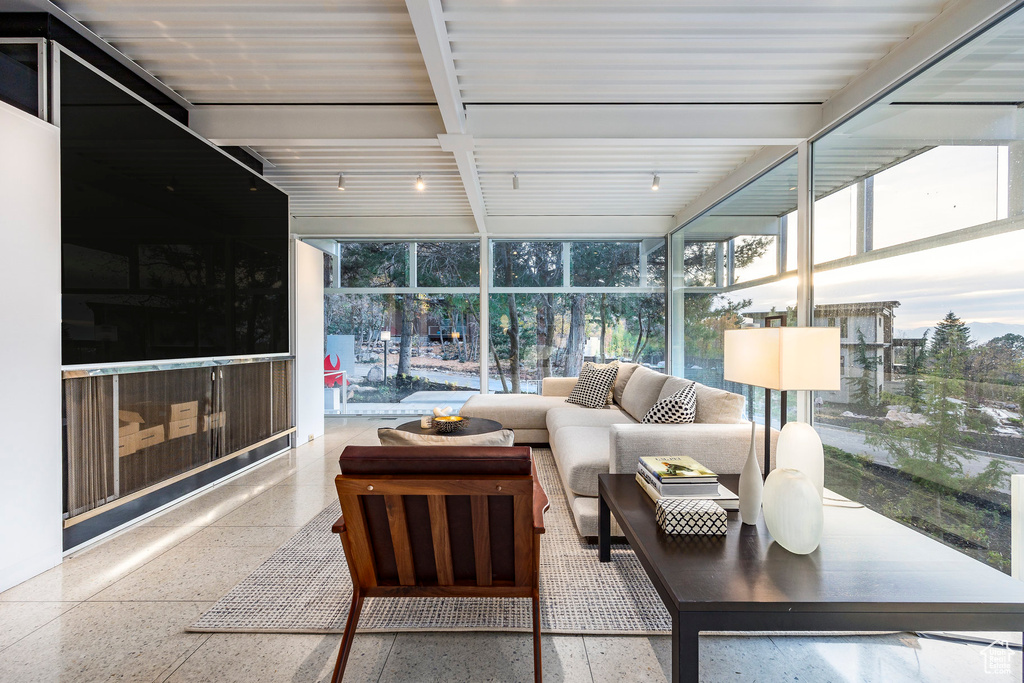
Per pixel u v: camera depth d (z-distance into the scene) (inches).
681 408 121.8
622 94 131.7
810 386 77.1
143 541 106.7
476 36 102.5
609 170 189.0
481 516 61.9
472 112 140.6
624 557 98.0
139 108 115.6
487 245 268.4
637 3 93.5
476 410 197.2
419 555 65.7
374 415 274.1
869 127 114.4
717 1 93.1
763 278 166.2
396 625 75.4
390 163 184.5
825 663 67.6
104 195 105.6
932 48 95.1
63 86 96.6
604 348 271.1
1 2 93.7
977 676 64.7
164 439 124.4
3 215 85.6
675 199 229.3
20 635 73.0
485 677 64.4
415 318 273.3
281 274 186.5
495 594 66.1
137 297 114.9
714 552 64.9
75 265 98.7
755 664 67.3
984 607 52.4
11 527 87.1
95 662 67.0
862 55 108.6
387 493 59.6
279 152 174.7
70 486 98.5
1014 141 76.2
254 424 167.2
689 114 139.0
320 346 219.1
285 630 74.0
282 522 117.6
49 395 93.4
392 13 97.8
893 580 57.2
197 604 81.5
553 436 157.9
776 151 155.7
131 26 102.7
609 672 65.5
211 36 105.6
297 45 109.4
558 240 271.4
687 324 240.2
